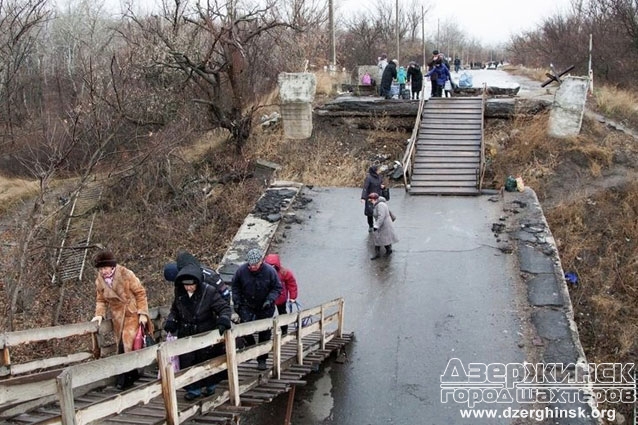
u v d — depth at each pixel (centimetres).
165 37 1930
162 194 1922
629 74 2728
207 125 2084
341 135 1964
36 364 605
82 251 1770
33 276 1630
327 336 966
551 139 1734
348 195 1653
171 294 1448
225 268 1245
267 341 739
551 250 1262
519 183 1573
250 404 646
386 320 1077
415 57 5750
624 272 1266
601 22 3000
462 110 1911
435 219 1456
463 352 984
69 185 2153
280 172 1814
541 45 4144
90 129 1627
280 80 1917
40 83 2834
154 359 504
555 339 998
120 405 461
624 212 1438
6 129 2047
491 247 1296
